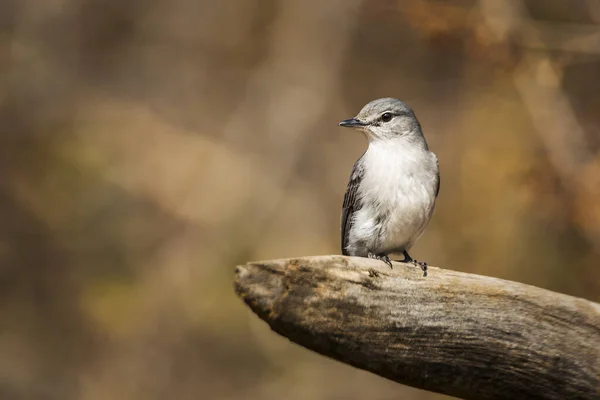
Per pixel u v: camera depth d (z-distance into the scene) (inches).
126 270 658.2
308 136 751.1
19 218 677.3
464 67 713.0
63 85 806.5
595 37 571.5
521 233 585.6
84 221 675.4
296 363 594.2
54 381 615.5
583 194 526.9
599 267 552.7
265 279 239.0
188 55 840.3
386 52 783.7
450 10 558.3
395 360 253.4
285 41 806.5
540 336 253.9
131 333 627.8
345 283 245.1
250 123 772.0
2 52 803.4
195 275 644.7
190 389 601.0
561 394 256.1
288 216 679.7
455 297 253.4
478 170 621.9
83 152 707.4
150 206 680.4
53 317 644.7
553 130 561.6
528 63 568.4
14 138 729.6
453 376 256.8
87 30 845.2
